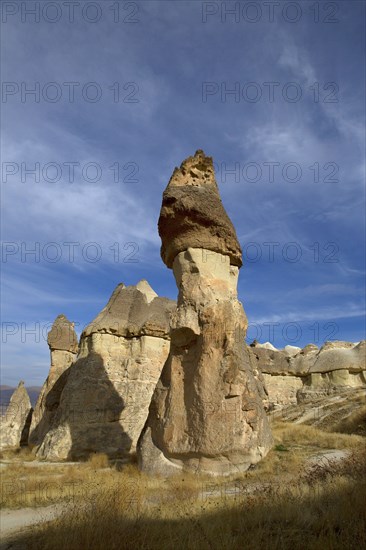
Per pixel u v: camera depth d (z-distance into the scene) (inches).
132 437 938.7
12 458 962.7
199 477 498.3
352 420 889.5
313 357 1700.3
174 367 601.0
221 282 613.9
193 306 594.9
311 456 534.9
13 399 1416.1
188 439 540.4
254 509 269.6
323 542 207.9
